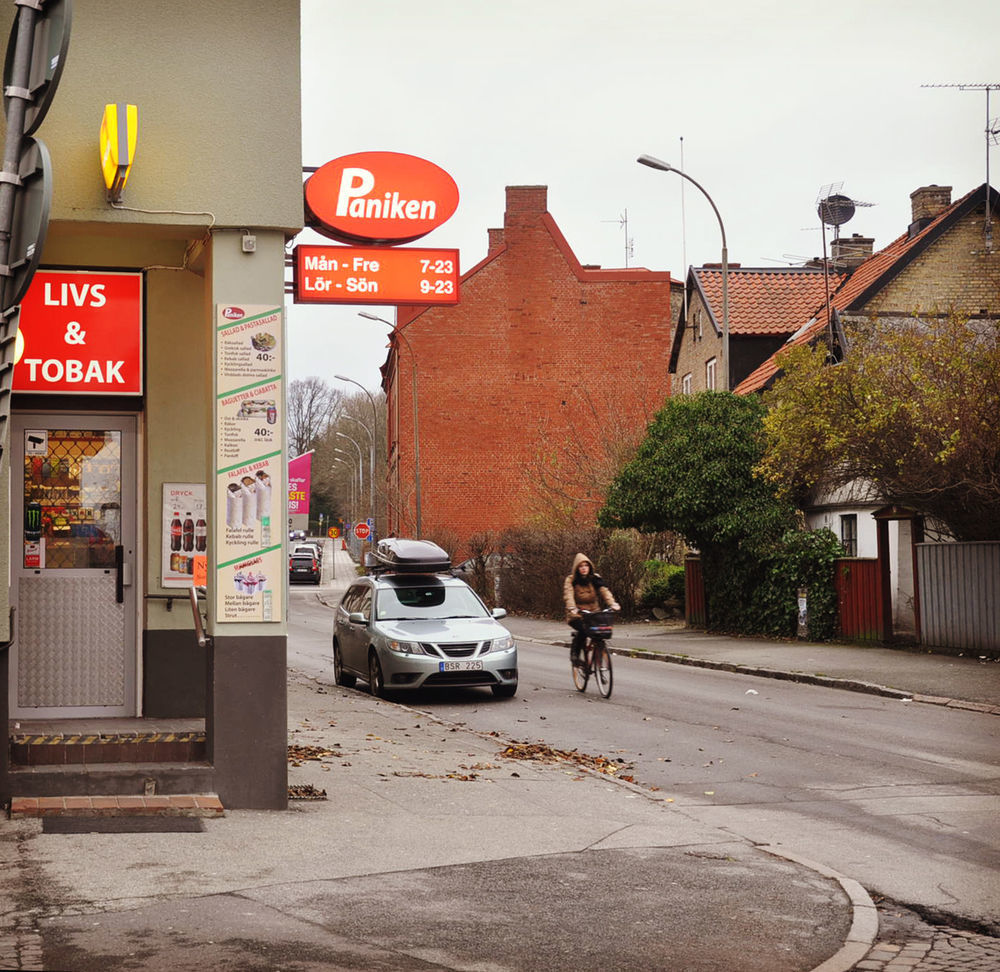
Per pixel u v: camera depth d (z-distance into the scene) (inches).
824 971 229.6
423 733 565.6
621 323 2192.4
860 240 1812.3
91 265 425.1
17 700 422.0
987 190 1402.6
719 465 1168.8
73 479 428.8
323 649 1162.6
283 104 367.6
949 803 408.8
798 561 1091.9
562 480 1768.0
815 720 627.2
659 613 1438.2
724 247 1194.0
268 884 270.1
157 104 360.5
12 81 241.3
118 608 430.3
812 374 955.3
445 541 1993.1
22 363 420.8
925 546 958.4
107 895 255.9
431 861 299.7
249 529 362.0
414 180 386.6
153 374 431.5
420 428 2162.9
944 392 895.1
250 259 366.3
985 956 245.4
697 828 357.1
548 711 674.2
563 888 280.1
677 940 245.3
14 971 207.5
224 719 357.1
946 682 762.8
